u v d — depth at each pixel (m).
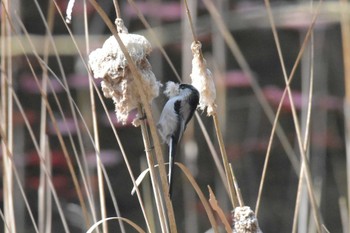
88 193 5.49
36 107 15.23
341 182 16.62
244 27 13.71
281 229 16.52
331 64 17.67
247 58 18.27
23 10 16.75
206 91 4.71
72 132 11.93
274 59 18.41
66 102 15.31
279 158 17.17
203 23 13.45
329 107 14.60
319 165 14.38
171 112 5.44
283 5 13.99
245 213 4.39
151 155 4.59
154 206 11.16
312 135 14.58
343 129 16.16
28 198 15.27
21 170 11.37
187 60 9.43
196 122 16.61
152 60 12.45
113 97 4.57
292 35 18.52
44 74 5.52
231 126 16.98
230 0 14.24
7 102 6.04
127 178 16.45
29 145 14.85
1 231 13.82
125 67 4.52
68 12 4.59
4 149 5.79
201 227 14.03
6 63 6.10
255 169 16.95
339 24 17.64
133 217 16.06
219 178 15.98
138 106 4.56
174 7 13.27
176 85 5.57
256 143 15.94
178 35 13.12
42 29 16.86
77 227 13.49
